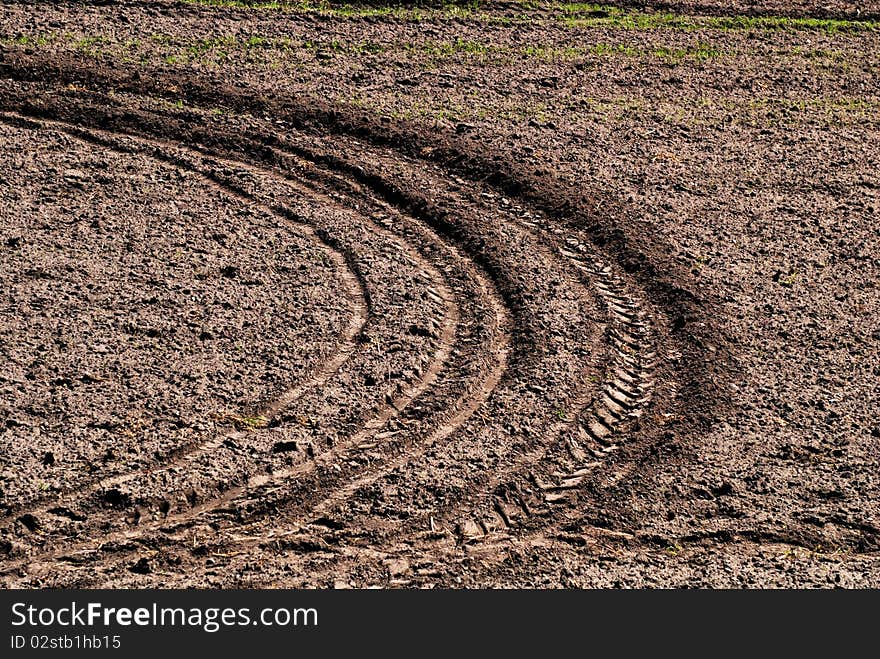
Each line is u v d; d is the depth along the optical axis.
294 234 20.91
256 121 24.67
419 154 24.05
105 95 25.05
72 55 26.30
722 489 15.37
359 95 26.09
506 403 16.83
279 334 17.89
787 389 17.55
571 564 14.03
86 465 14.70
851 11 33.81
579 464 15.77
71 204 20.97
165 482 14.59
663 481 15.47
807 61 30.45
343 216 21.73
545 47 29.75
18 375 16.19
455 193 22.80
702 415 16.83
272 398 16.42
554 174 23.53
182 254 19.80
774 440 16.38
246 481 14.81
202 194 21.94
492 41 29.77
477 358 17.86
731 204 23.06
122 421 15.55
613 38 30.72
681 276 20.39
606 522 14.74
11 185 21.30
